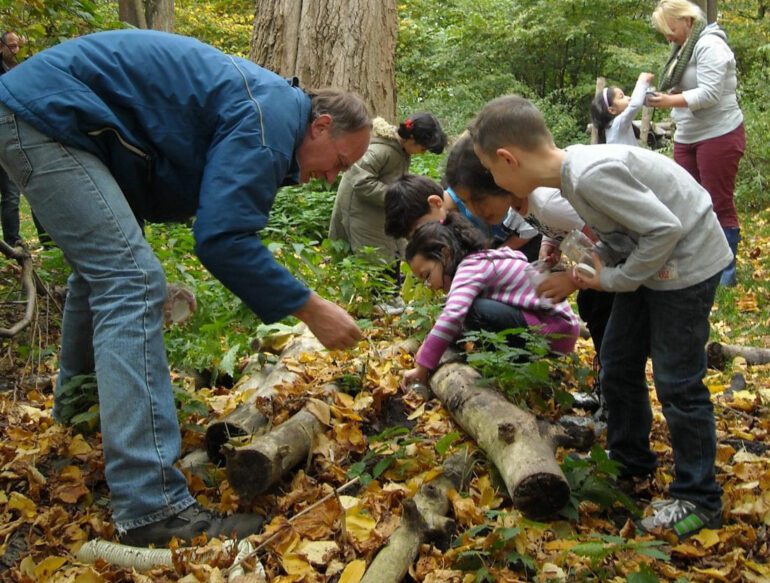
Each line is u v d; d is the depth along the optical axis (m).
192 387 3.83
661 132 11.77
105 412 2.66
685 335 2.74
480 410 3.08
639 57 17.06
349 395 3.63
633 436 3.11
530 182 2.73
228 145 2.63
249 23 22.73
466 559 2.49
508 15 18.41
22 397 4.11
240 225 2.59
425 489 2.77
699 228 2.69
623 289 2.67
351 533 2.66
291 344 4.21
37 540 2.80
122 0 12.80
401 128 5.79
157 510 2.66
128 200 2.91
